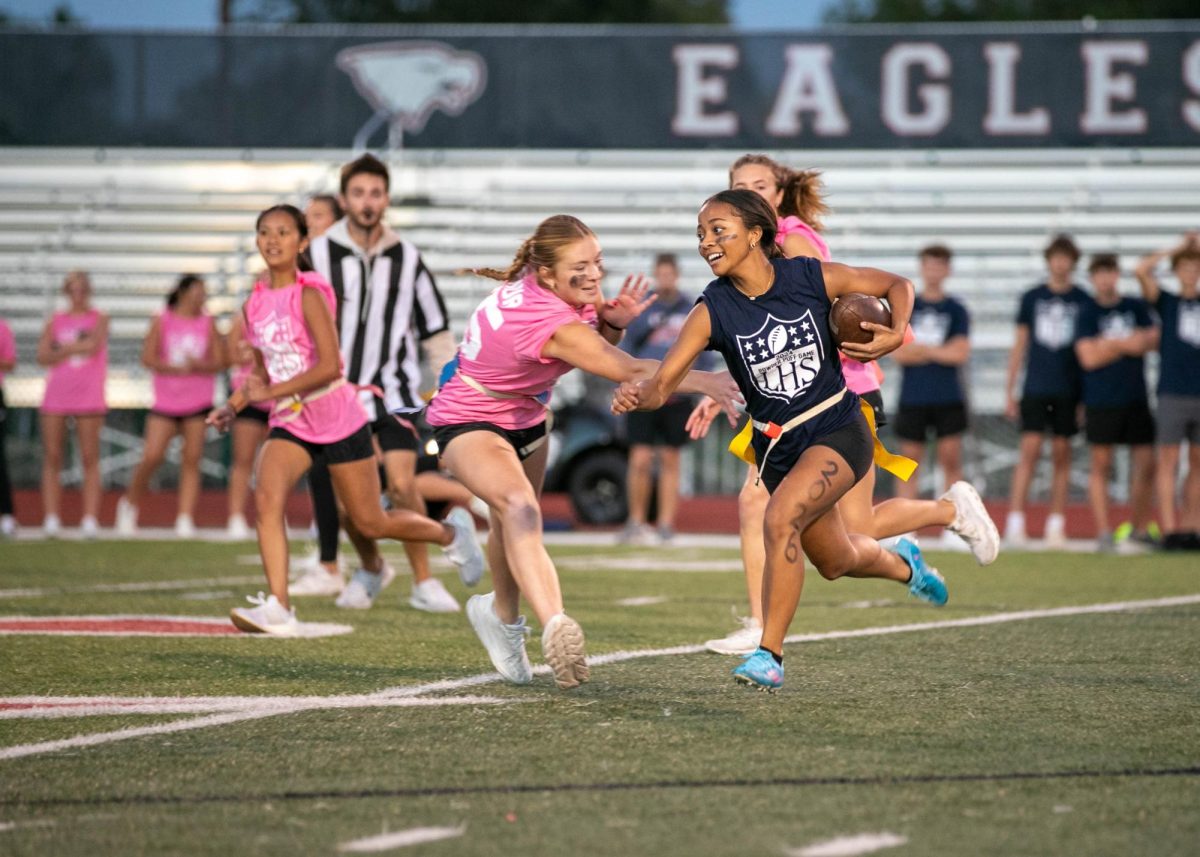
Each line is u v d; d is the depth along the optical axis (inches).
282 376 1000.2
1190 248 1785.2
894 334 682.8
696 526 2209.6
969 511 911.0
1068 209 2979.8
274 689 751.7
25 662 842.8
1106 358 1797.5
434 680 781.9
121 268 3053.6
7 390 2847.0
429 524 1086.4
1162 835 471.5
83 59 2982.3
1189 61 2807.6
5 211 3078.2
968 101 2842.0
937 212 3002.0
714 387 726.5
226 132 2977.4
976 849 455.5
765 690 740.7
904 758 582.2
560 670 670.5
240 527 1940.2
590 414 2188.7
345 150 2960.1
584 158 3061.0
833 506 716.7
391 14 4938.5
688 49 2886.3
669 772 558.3
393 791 530.0
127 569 1489.9
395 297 1176.2
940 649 903.1
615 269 3026.6
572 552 1756.9
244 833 476.4
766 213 691.4
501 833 474.3
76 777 554.3
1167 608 1148.5
